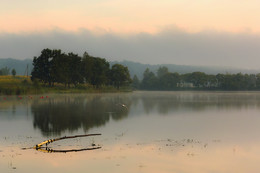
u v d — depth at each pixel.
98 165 17.84
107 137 27.06
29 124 35.78
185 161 18.88
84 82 187.75
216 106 67.31
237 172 16.86
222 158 19.72
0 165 17.88
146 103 77.38
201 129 32.41
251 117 44.81
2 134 28.72
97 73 192.88
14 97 103.50
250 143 24.73
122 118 42.56
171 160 19.09
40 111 52.34
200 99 100.69
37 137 27.05
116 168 17.30
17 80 170.12
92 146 23.06
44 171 16.73
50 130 31.28
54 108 58.94
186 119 41.78
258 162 18.84
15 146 23.06
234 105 70.62
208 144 24.17
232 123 37.69
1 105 66.25
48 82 176.38
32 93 126.31
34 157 19.67
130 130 31.38
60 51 167.62
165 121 39.44
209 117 44.53
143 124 36.25
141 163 18.33
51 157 19.69
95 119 41.19
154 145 23.55
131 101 86.69
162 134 28.95
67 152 21.08
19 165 17.86
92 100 89.50
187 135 28.42
